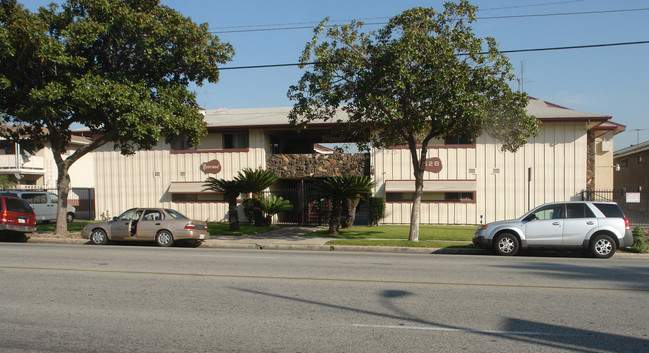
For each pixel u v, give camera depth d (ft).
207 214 88.58
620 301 24.40
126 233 54.85
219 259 41.01
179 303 23.75
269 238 60.34
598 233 44.19
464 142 78.95
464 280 30.60
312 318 20.93
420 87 47.55
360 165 82.79
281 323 20.12
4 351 16.61
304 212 84.69
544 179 76.28
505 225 45.98
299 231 69.92
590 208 44.96
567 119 73.82
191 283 29.12
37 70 55.01
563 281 30.32
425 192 80.07
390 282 29.73
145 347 17.06
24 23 49.67
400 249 51.08
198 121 61.21
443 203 79.46
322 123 82.02
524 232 45.39
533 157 76.74
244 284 28.86
